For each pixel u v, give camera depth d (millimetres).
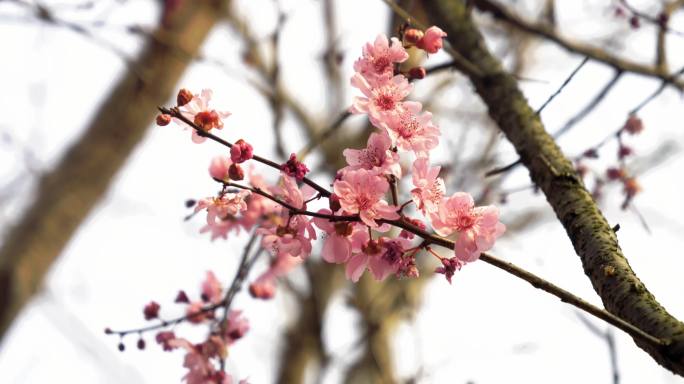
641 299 711
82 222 1445
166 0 1409
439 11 964
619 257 734
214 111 733
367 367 1327
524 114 865
